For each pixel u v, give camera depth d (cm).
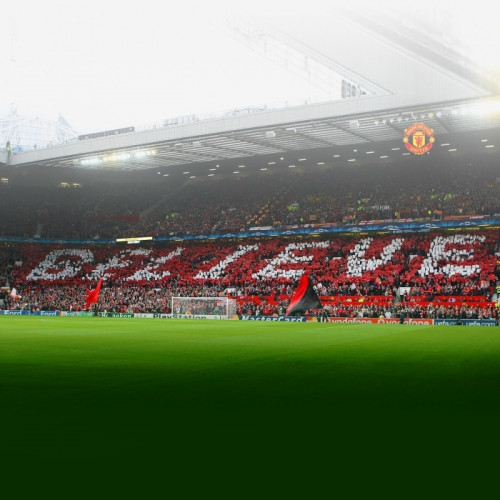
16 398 1100
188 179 8150
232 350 2209
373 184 6725
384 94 4294
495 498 536
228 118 5116
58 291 6750
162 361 1805
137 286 6694
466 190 6131
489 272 5297
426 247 5847
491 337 2997
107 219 7700
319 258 6209
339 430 827
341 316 5247
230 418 911
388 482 581
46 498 526
